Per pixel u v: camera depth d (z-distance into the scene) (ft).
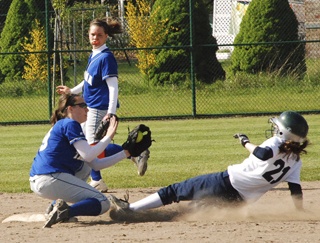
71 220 46.83
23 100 139.85
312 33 169.68
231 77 142.20
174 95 136.36
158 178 67.00
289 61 140.97
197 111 124.16
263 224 44.14
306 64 146.72
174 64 142.31
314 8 170.40
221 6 220.23
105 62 56.59
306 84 136.87
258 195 45.60
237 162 75.46
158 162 77.05
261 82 137.28
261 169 44.52
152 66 142.82
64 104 46.44
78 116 46.55
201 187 45.75
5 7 183.62
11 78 151.84
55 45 139.13
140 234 41.01
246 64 142.51
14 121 118.83
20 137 102.32
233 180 45.11
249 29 143.23
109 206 45.98
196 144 90.33
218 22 219.61
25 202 57.16
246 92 135.33
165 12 144.97
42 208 54.29
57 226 45.01
